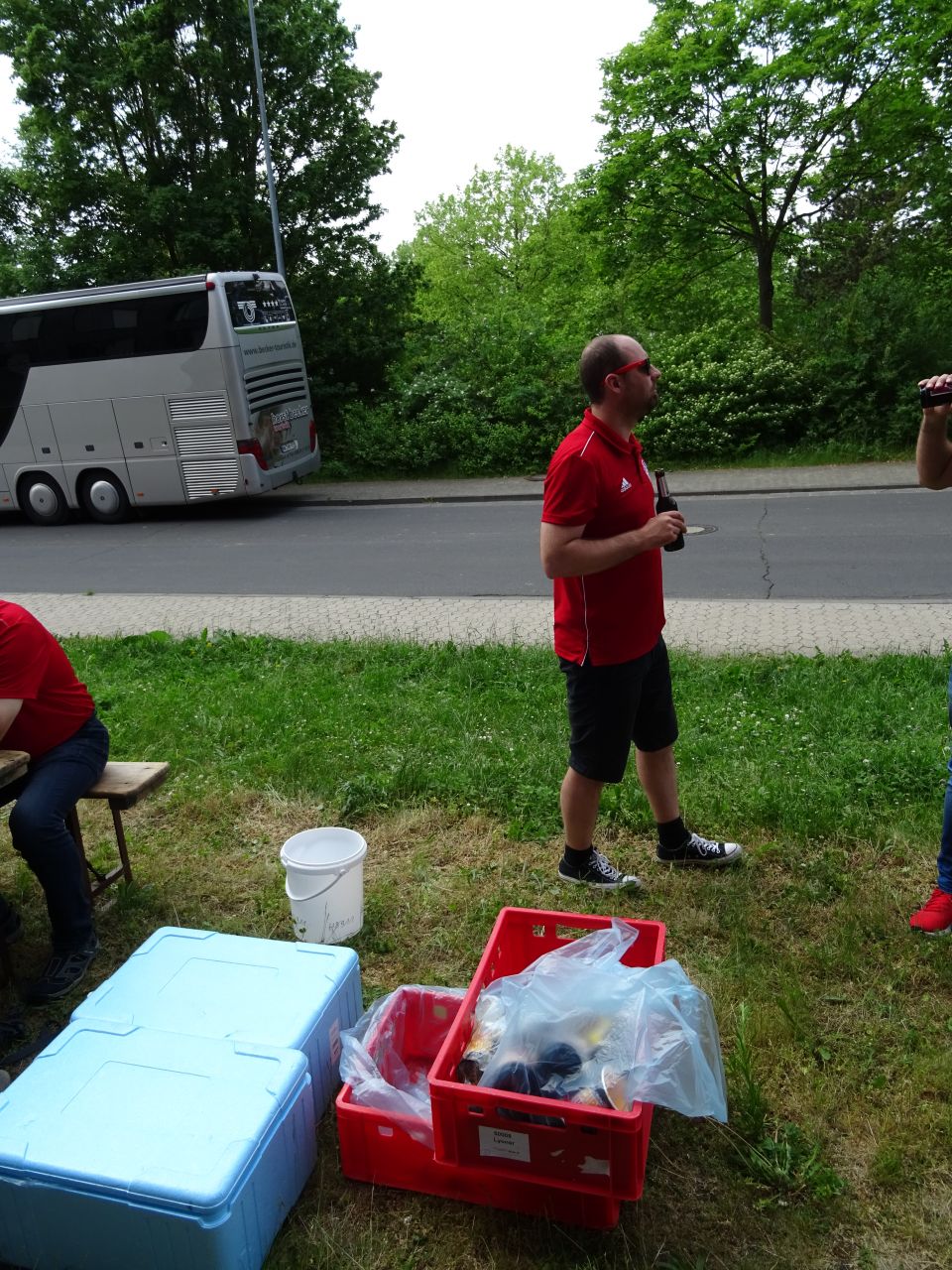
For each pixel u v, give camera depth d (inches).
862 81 783.1
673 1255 84.7
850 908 132.0
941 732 187.5
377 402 829.2
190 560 481.4
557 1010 91.1
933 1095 100.9
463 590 380.5
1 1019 122.2
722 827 159.5
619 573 125.0
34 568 485.1
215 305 563.2
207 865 159.0
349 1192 93.6
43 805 126.6
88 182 815.7
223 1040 94.7
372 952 132.5
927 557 383.2
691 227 885.2
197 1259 79.0
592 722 131.9
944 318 698.8
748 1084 98.8
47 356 601.3
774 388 687.7
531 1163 85.7
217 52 782.5
